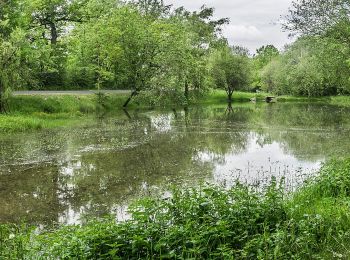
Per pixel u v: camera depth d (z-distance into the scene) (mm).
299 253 6523
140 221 6984
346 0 20906
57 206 12164
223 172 15781
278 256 6266
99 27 44344
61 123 30641
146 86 42906
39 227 10500
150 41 42094
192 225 7008
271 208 7820
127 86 53094
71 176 15500
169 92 42625
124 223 7172
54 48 48219
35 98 35406
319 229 7391
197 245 6547
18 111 32062
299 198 9922
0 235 7680
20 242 7035
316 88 64312
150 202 7801
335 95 65312
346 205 8812
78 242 6383
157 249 6277
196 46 56250
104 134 25797
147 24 44500
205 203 7531
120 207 11906
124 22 42875
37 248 6887
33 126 27594
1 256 6703
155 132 26766
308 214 7742
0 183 14633
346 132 25703
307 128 28078
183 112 41344
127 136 25078
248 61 63781
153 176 15344
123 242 6488
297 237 6977
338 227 7520
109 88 53188
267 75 76000
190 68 44812
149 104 46312
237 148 20984
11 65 30188
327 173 11398
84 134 25672
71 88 49812
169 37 42812
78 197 12984
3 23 32500
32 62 37375
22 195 13266
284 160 17781
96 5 49625
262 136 24812
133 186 14062
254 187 13148
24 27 38781
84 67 47969
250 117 36125
